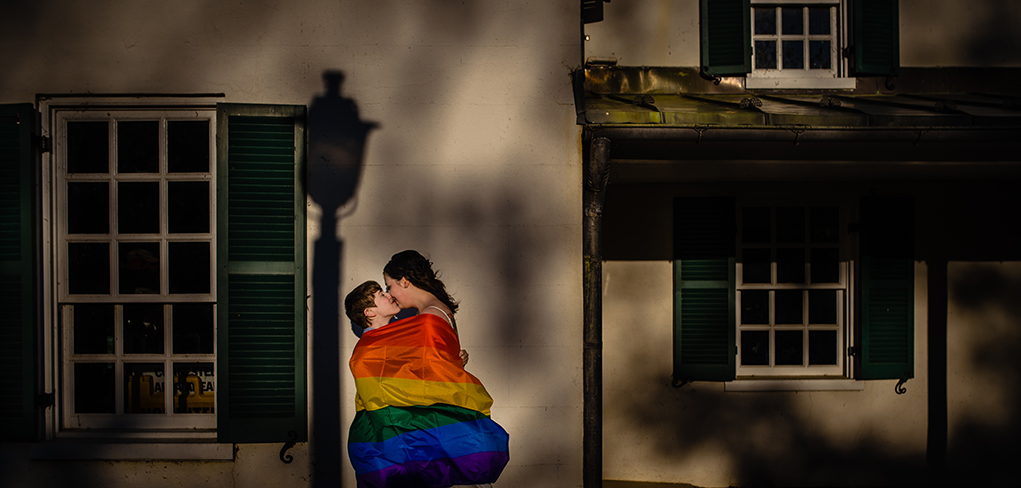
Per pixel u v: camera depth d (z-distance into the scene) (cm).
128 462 314
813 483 422
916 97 398
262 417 313
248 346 313
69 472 314
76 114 328
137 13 318
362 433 258
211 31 319
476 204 320
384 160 320
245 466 314
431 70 321
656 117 301
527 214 320
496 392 318
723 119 301
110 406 334
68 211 332
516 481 317
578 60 322
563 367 318
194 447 312
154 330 337
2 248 317
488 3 322
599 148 300
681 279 423
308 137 319
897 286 421
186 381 333
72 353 330
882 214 422
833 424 423
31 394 314
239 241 313
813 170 362
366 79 321
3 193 316
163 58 319
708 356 419
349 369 315
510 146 321
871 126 299
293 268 314
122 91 319
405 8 321
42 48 319
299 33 320
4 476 315
